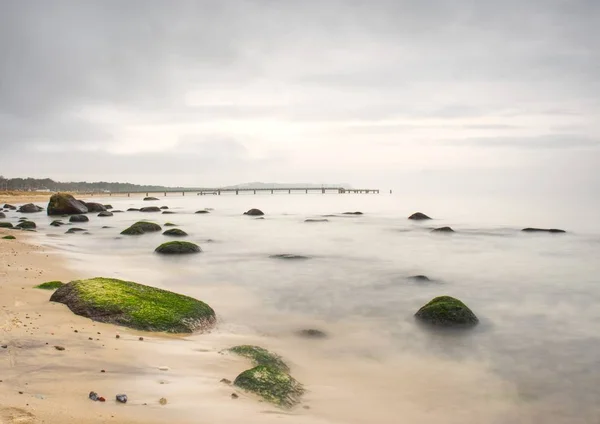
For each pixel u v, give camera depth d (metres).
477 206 116.00
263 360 11.56
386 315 17.84
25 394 7.66
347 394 10.52
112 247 33.59
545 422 9.88
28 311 13.26
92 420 6.86
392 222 63.34
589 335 16.03
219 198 186.00
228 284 22.38
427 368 12.66
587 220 70.25
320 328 15.83
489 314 18.61
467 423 9.63
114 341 11.49
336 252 35.00
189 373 10.07
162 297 14.70
